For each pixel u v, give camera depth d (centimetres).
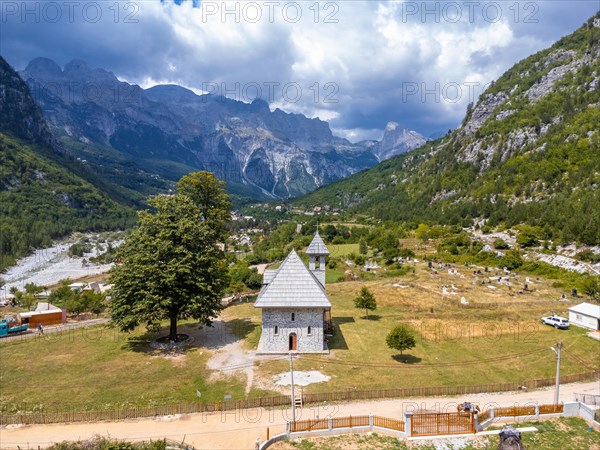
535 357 5800
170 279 5619
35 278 17862
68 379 4978
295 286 5753
